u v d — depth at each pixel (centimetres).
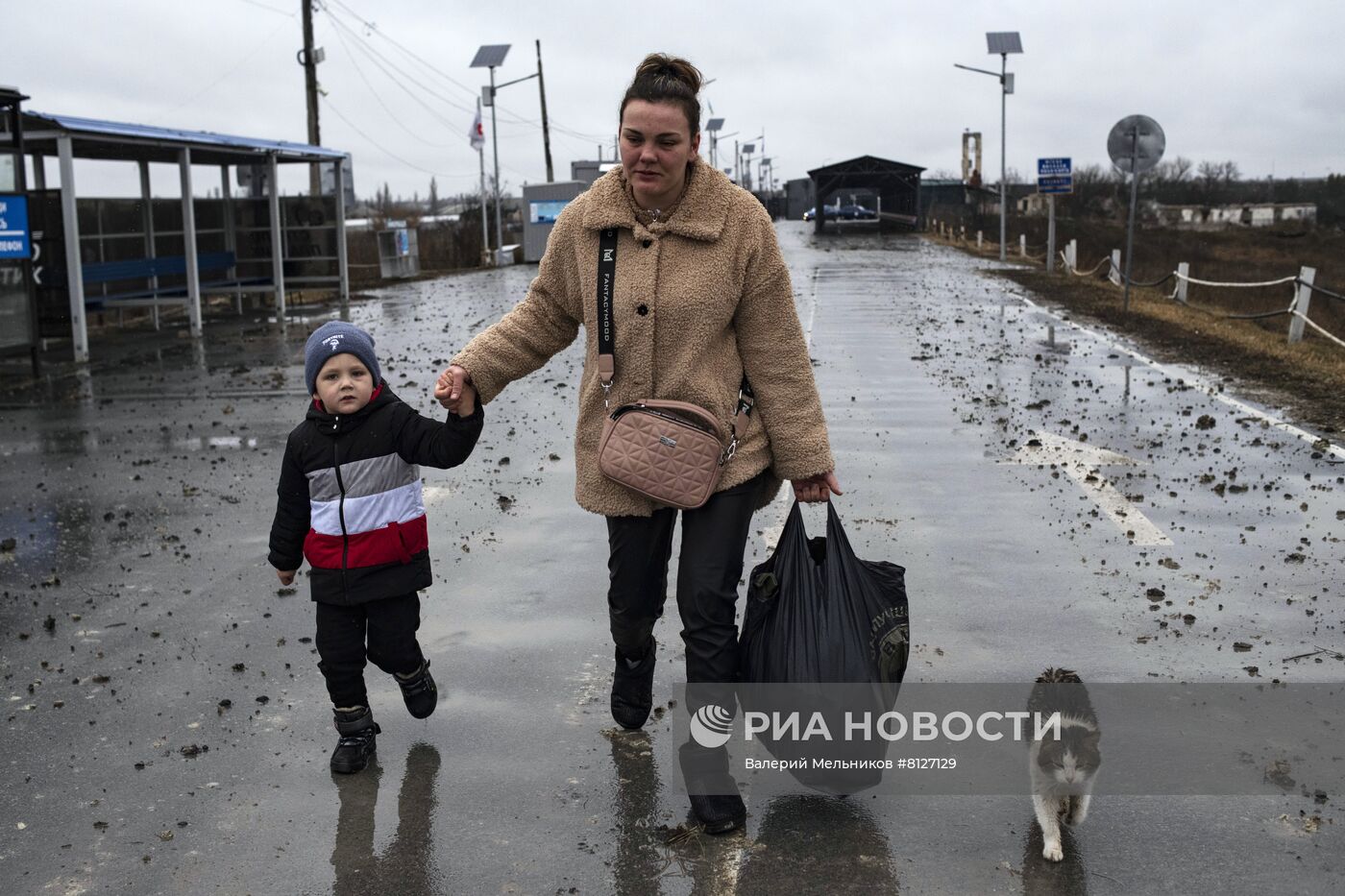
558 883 326
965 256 3856
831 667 342
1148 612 530
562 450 902
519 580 594
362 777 389
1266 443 873
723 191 344
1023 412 1009
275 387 1235
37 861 342
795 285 2516
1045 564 601
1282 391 1102
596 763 394
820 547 367
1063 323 1719
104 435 984
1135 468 804
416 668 405
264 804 373
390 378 1271
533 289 371
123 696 456
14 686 468
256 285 2161
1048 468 808
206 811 369
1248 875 322
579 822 357
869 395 1108
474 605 557
